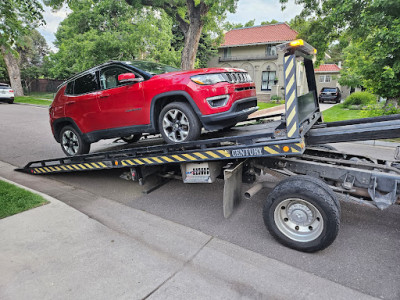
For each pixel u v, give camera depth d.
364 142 8.22
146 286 2.47
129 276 2.61
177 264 2.80
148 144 6.15
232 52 29.66
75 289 2.42
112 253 2.98
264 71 28.36
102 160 4.90
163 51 18.31
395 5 7.86
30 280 2.53
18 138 9.64
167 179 5.38
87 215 3.93
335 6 10.47
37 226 3.49
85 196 4.77
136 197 4.66
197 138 3.82
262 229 3.48
